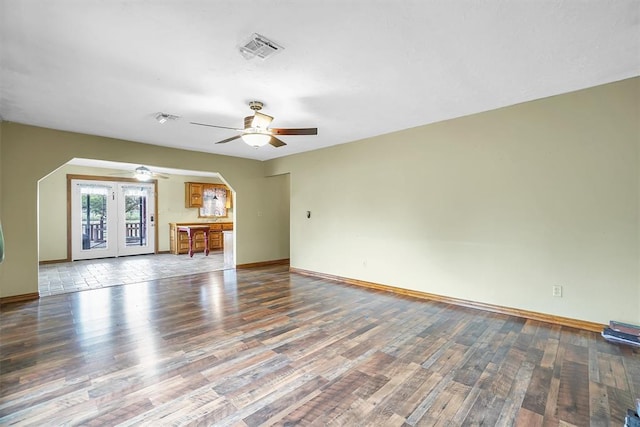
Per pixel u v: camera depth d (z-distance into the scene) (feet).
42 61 7.75
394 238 14.69
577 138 9.98
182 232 27.48
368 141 15.72
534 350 8.46
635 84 9.05
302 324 10.44
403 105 11.13
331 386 6.80
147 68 8.17
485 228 11.91
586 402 6.20
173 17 6.06
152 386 6.79
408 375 7.23
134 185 26.40
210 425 5.58
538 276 10.77
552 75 8.82
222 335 9.50
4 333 9.62
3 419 5.69
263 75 8.63
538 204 10.74
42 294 14.05
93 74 8.48
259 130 10.52
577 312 10.07
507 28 6.55
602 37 6.88
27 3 5.57
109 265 21.57
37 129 13.39
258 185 21.72
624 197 9.29
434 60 7.88
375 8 5.85
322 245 18.04
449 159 12.82
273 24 6.33
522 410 5.97
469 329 9.98
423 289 13.69
